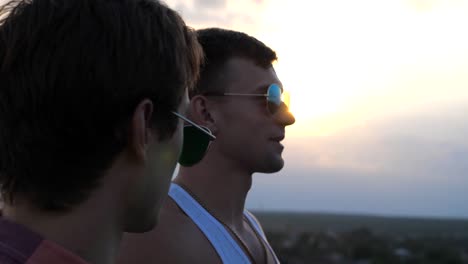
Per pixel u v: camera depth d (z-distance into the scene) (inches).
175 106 50.4
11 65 45.6
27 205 45.5
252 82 95.0
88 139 45.1
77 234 45.3
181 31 52.0
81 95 44.7
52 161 44.8
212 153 93.8
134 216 49.2
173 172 52.2
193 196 90.4
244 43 96.9
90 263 45.5
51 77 44.5
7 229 43.4
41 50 45.0
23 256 42.1
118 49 45.9
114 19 46.4
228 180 93.8
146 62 47.1
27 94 44.8
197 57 56.4
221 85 94.6
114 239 47.9
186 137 69.4
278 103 95.7
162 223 85.4
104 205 46.6
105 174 46.4
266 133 94.8
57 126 44.6
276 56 99.9
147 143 48.4
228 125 94.0
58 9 45.8
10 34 46.1
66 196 44.9
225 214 93.3
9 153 45.4
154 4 50.4
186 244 84.6
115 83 45.4
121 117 46.1
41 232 44.8
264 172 96.9
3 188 46.0
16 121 45.3
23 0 47.2
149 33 47.9
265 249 101.4
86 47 45.0
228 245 87.8
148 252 83.0
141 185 48.4
